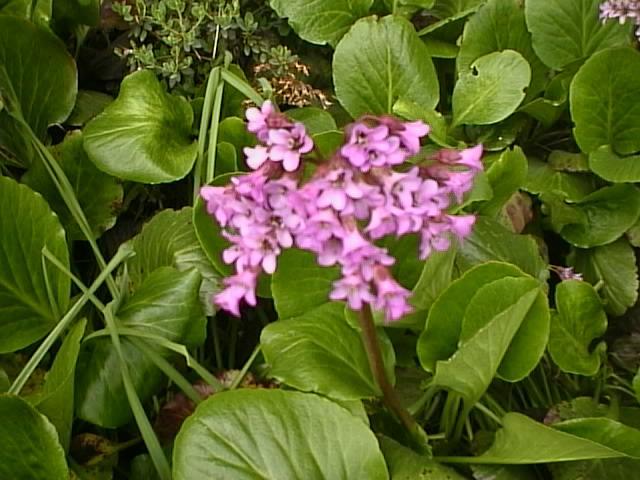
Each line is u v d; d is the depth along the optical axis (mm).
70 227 524
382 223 301
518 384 497
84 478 424
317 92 568
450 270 444
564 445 372
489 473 409
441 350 432
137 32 566
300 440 382
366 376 423
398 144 303
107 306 431
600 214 551
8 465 385
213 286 470
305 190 297
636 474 423
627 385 504
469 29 562
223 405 383
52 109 552
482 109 533
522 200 539
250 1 616
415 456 404
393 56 536
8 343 456
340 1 578
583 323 485
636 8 544
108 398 430
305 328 425
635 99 541
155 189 563
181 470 377
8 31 520
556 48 571
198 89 570
